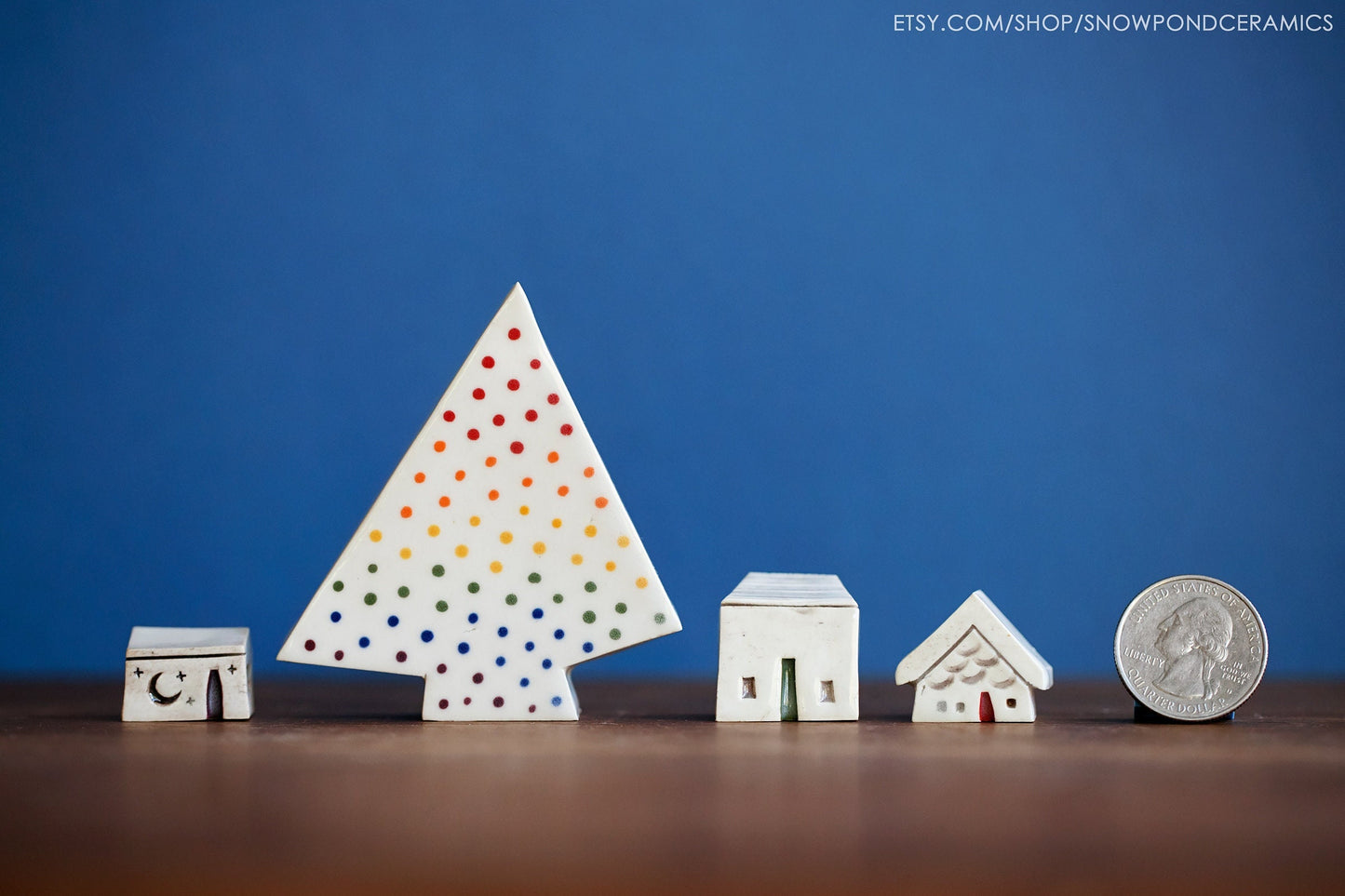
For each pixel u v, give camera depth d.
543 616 2.38
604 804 1.51
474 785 1.63
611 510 2.40
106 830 1.37
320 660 2.33
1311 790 1.61
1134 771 1.76
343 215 4.54
